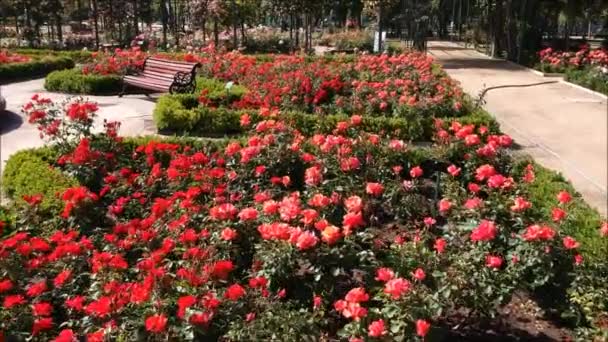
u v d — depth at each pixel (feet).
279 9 80.89
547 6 78.79
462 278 11.53
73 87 43.24
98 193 18.88
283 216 12.52
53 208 16.35
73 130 26.18
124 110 36.17
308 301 11.88
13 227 15.65
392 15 109.50
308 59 47.88
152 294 10.70
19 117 33.65
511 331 12.21
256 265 11.94
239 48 79.36
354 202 12.72
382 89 31.76
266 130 20.57
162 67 40.19
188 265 11.93
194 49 65.16
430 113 28.91
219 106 31.99
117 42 86.02
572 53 63.67
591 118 36.63
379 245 14.11
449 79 36.50
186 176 17.52
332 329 11.75
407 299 10.62
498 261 11.64
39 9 83.10
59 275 11.48
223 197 15.53
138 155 21.27
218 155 19.93
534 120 36.06
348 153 18.28
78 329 11.68
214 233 13.10
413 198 17.25
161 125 29.50
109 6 89.81
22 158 21.04
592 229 15.21
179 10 113.60
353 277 13.01
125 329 10.40
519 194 16.85
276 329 10.34
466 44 105.60
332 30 116.67
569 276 12.67
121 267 11.65
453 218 15.28
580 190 22.38
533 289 12.98
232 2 79.41
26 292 12.25
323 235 11.59
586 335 11.41
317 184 16.48
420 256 12.70
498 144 19.69
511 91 49.19
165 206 13.85
